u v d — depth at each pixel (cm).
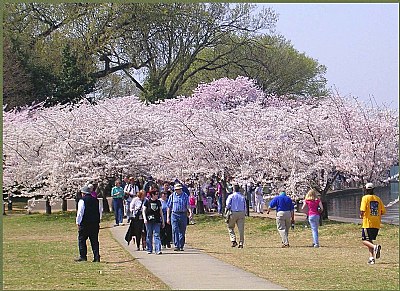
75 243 2686
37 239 2916
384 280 1557
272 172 3250
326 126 3162
